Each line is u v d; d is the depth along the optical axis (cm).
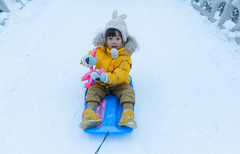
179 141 173
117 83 179
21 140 171
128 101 169
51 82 226
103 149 166
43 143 170
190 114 195
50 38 294
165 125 185
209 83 228
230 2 281
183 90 220
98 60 174
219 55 264
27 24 318
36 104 201
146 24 333
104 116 173
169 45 287
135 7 385
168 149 167
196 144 171
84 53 271
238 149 168
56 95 211
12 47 271
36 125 183
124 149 166
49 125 183
